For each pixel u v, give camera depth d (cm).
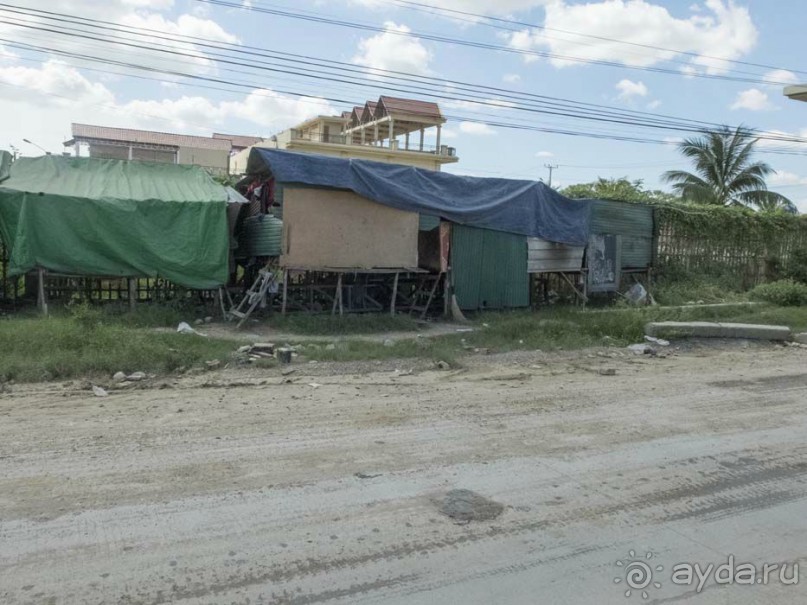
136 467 518
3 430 611
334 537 411
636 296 1822
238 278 1633
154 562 373
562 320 1391
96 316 1073
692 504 481
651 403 780
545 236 1619
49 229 1222
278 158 1281
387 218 1412
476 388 852
